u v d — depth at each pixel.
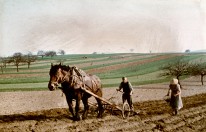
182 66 37.78
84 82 11.12
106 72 41.28
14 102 20.64
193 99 20.36
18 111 15.98
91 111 13.78
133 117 12.30
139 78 37.62
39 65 41.09
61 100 22.72
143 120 11.70
